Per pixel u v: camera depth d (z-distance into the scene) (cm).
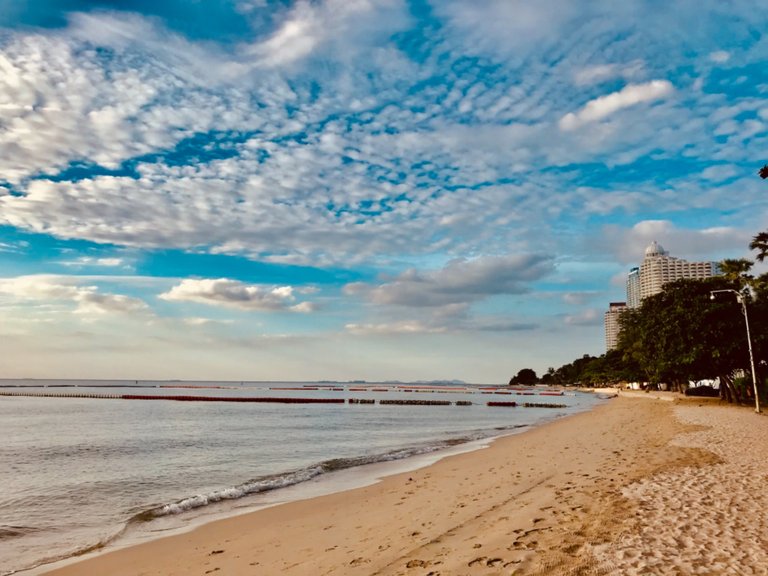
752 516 966
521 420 5731
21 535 1352
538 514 1104
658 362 5381
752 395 5100
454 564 820
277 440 3753
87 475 2295
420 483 1811
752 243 3981
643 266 16675
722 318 4738
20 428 4756
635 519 975
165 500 1791
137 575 962
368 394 16838
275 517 1408
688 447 2028
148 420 5791
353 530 1180
